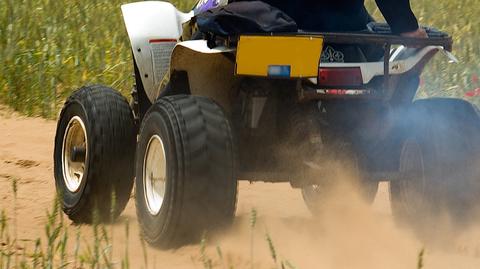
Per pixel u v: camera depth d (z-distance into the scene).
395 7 22.92
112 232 23.38
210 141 21.94
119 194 26.02
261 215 27.89
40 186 30.59
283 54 21.61
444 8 58.84
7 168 32.75
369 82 22.95
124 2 58.19
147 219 23.48
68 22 52.03
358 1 23.73
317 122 22.72
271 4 23.30
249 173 23.19
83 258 21.67
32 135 37.69
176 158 21.91
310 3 23.38
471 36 50.50
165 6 27.64
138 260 22.45
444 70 43.47
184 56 23.11
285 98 23.03
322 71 22.33
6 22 50.19
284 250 23.16
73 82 44.25
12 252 22.25
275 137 23.47
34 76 43.03
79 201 26.00
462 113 23.41
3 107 42.31
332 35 21.88
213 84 23.33
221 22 21.84
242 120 23.47
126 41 49.22
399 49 23.77
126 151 25.72
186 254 22.45
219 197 22.00
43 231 25.38
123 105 25.97
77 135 27.00
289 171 23.55
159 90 26.09
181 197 21.94
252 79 22.95
